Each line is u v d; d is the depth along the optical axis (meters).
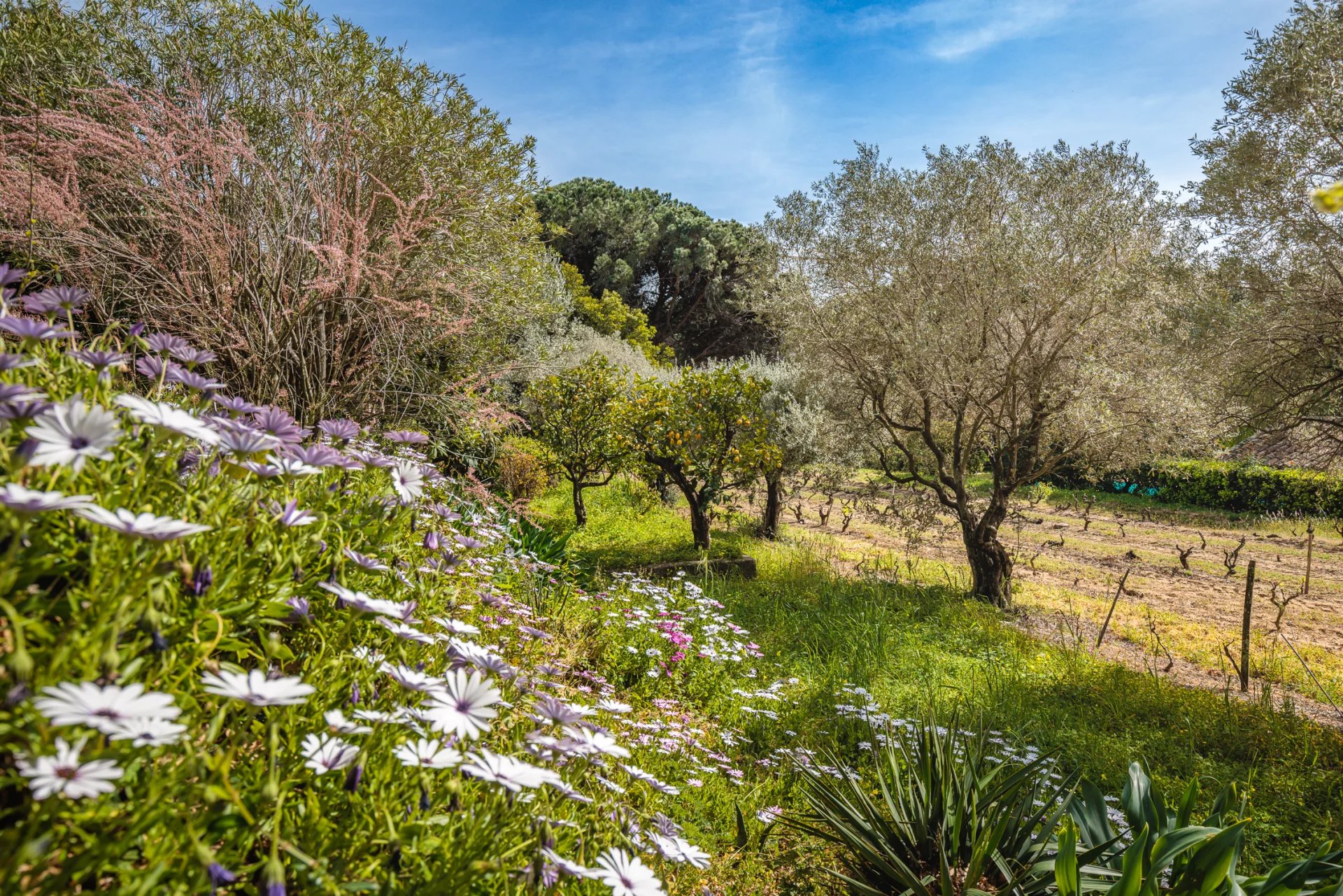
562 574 6.27
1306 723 6.10
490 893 1.17
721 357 36.31
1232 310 9.40
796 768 3.74
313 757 1.10
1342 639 10.06
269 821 0.97
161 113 4.44
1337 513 20.91
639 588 6.80
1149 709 6.36
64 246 4.02
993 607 10.11
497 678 1.77
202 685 1.02
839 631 7.41
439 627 1.92
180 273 4.20
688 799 3.20
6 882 0.73
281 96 5.41
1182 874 2.34
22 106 4.91
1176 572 14.74
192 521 1.27
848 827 2.91
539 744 1.50
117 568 0.99
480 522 4.37
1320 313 8.77
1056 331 10.34
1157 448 10.32
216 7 5.62
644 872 1.36
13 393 1.01
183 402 1.71
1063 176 10.05
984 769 3.71
